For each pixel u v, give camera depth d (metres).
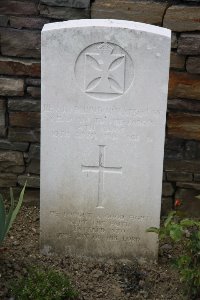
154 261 2.13
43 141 2.00
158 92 1.92
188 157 2.33
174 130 2.29
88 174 2.03
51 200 2.07
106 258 2.14
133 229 2.10
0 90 2.29
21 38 2.24
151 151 1.99
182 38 2.18
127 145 1.99
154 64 1.89
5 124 2.34
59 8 2.21
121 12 2.20
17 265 2.07
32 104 2.30
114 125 1.97
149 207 2.06
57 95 1.94
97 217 2.09
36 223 2.34
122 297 1.98
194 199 2.37
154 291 2.01
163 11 2.18
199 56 2.19
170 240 2.25
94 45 1.88
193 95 2.24
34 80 2.28
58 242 2.13
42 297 1.88
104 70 1.91
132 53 1.88
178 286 2.03
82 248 2.14
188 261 1.89
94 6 2.20
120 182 2.04
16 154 2.37
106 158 2.01
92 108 1.95
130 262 2.13
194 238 1.92
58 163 2.02
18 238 2.25
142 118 1.95
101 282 2.04
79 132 1.98
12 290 1.93
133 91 1.92
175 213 2.01
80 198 2.06
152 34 1.86
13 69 2.27
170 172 2.34
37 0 2.21
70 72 1.91
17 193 2.42
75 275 2.06
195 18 2.16
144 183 2.03
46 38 1.88
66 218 2.10
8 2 2.20
